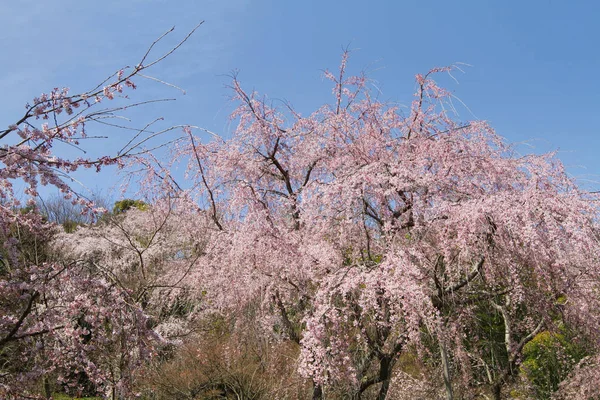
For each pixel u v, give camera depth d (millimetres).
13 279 4559
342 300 6383
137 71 3881
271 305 7918
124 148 4094
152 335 4738
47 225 5527
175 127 4227
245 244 7086
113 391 5164
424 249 6715
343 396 6988
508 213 5734
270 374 8617
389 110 8008
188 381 9391
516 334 9617
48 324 4523
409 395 8562
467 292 7516
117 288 4707
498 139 7395
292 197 7840
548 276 6047
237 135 8492
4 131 3691
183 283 8711
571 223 5664
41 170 3680
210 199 8281
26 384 4516
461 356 8273
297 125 8281
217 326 10070
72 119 3961
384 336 6934
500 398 9242
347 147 7695
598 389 8195
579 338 7949
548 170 6898
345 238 7008
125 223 12383
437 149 6965
